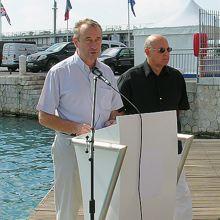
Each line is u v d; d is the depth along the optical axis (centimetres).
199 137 1694
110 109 379
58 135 371
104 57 2658
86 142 319
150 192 333
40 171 1230
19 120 2281
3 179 1141
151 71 440
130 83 441
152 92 441
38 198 962
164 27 2212
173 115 342
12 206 905
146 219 335
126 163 316
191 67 2100
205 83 1672
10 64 3083
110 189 305
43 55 2730
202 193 671
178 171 369
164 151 338
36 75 2448
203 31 1744
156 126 330
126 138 313
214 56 1694
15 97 2403
